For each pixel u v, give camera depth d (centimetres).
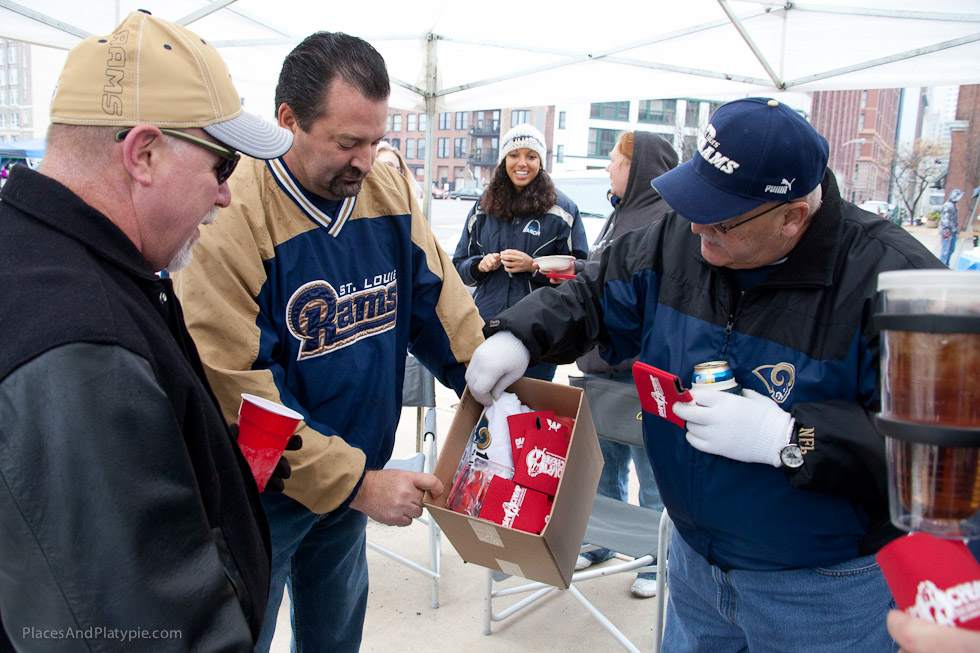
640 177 279
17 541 69
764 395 126
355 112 132
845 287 119
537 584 251
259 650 155
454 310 177
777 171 111
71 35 295
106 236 79
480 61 392
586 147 4122
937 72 336
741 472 127
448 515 136
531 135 322
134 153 81
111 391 70
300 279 145
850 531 124
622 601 263
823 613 131
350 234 154
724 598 143
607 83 400
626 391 225
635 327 152
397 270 168
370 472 147
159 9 310
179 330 94
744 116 116
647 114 4075
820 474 113
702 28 344
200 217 90
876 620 129
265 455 119
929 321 67
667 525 190
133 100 81
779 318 124
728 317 131
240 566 92
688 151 3906
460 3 346
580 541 152
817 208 121
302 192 143
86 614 70
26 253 74
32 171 77
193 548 78
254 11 322
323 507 144
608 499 242
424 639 236
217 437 92
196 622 77
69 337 69
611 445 276
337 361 154
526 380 167
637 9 339
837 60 349
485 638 238
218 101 88
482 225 343
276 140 98
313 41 135
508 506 141
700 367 129
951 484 69
